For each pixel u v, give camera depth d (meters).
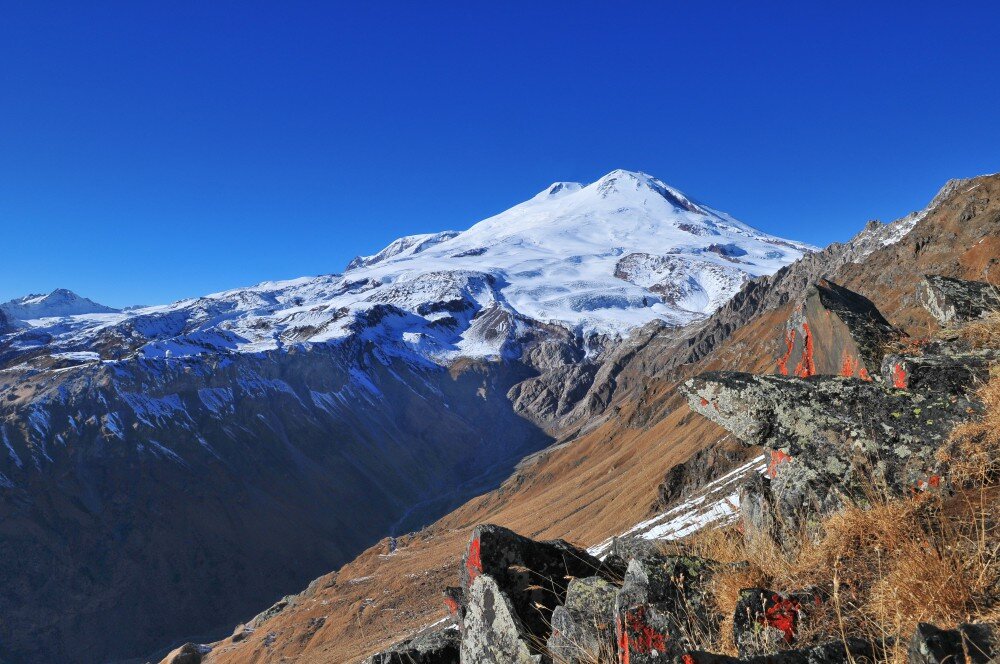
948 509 4.04
